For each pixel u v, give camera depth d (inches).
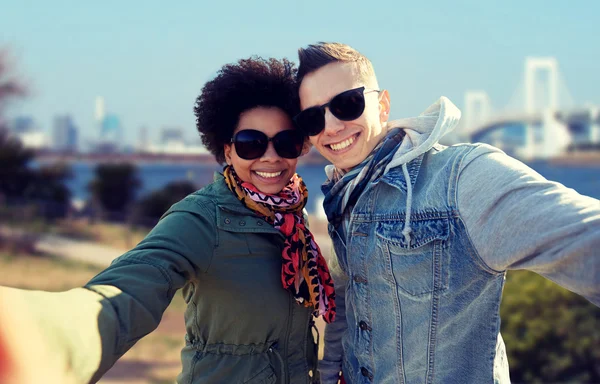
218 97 77.0
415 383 70.7
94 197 1049.5
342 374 86.0
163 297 59.8
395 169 72.2
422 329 68.8
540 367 266.2
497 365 69.2
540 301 271.0
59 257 689.6
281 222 75.1
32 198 1013.2
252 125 76.6
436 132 68.5
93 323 48.9
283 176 78.7
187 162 3752.5
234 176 76.5
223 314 71.8
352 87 73.9
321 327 281.1
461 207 64.4
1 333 38.9
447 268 66.0
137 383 305.7
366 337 75.0
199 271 69.0
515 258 58.1
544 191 57.1
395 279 69.9
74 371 44.3
